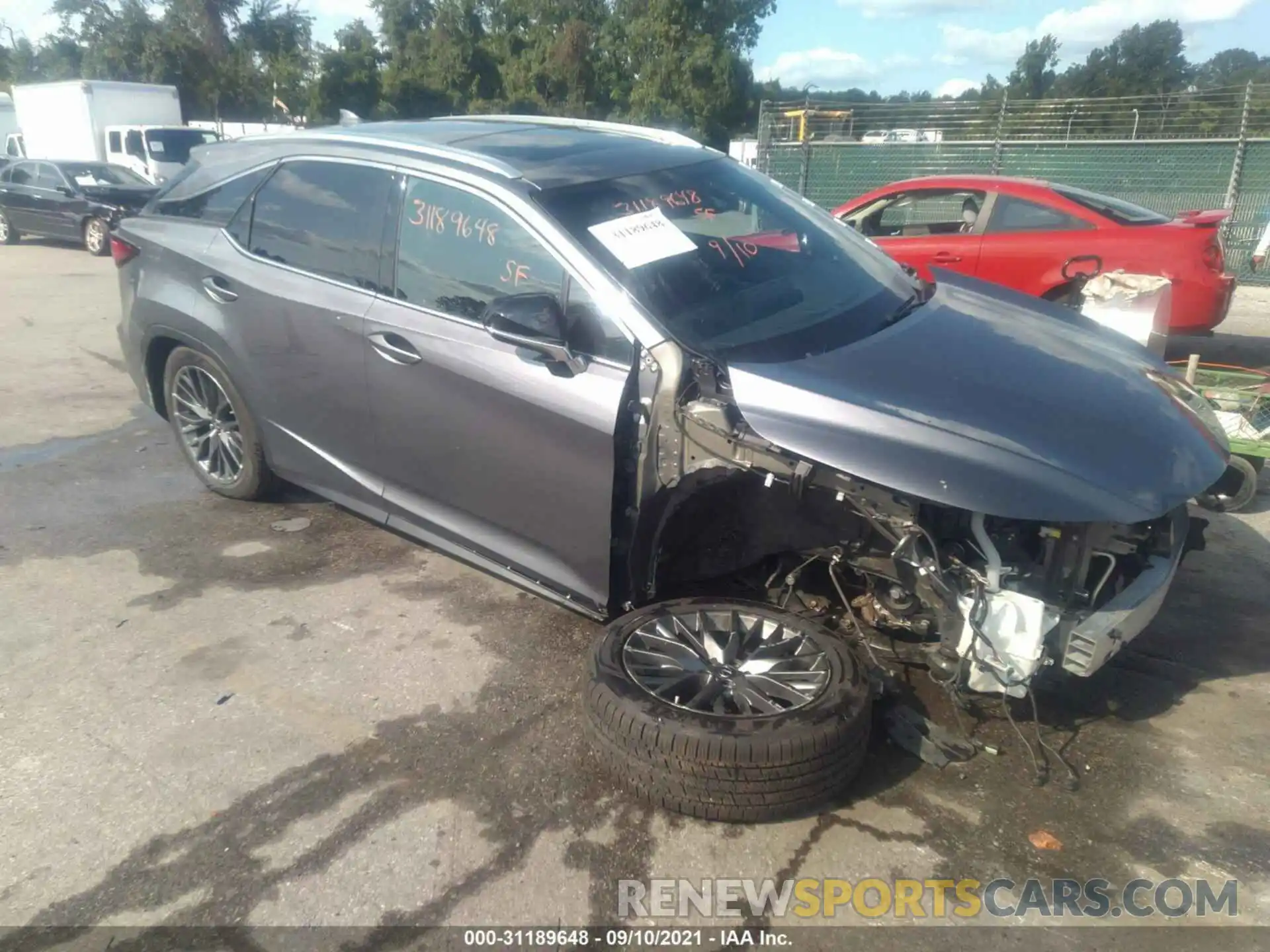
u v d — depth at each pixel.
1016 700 3.40
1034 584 2.95
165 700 3.46
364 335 3.87
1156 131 16.20
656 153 4.08
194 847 2.77
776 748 2.70
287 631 3.92
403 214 3.86
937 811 2.91
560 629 3.93
